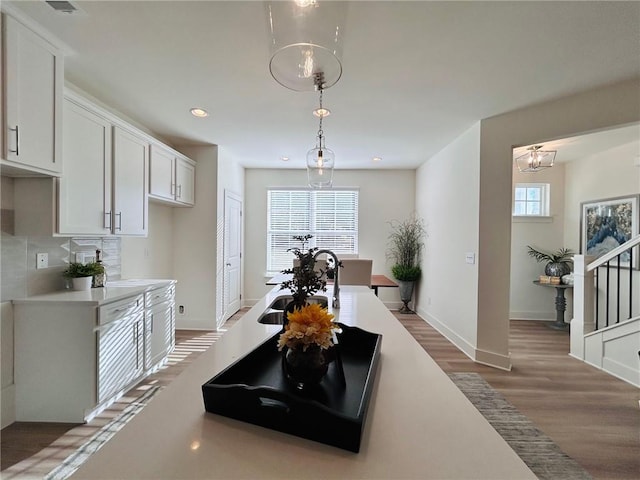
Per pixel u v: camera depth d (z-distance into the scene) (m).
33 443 1.93
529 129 2.95
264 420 0.74
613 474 1.75
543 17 1.72
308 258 1.46
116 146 2.68
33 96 1.82
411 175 5.73
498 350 3.19
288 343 0.89
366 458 0.64
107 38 1.93
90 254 2.84
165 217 4.13
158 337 3.00
